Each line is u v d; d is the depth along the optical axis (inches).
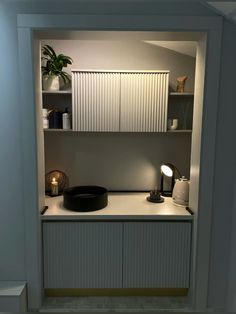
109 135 99.6
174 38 75.1
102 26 68.8
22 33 68.9
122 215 78.9
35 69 72.1
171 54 96.4
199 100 75.0
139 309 80.6
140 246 80.7
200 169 74.9
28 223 75.9
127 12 69.0
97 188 93.4
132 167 101.6
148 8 69.0
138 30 69.4
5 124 73.0
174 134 100.5
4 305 72.9
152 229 80.1
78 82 86.7
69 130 89.3
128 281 82.0
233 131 74.4
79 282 81.4
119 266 81.2
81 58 95.4
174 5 68.9
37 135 74.0
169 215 79.4
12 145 73.9
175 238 80.7
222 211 77.6
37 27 68.7
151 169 101.9
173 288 85.7
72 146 99.5
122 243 80.4
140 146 100.7
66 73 93.8
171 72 97.2
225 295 81.0
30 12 69.0
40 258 78.6
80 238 79.7
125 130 90.2
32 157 73.5
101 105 88.4
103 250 80.4
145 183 102.7
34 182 74.5
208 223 77.0
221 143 74.8
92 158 100.5
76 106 87.9
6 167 74.7
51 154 99.4
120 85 87.8
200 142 74.2
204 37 71.1
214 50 70.2
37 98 74.1
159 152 101.2
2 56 70.7
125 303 83.0
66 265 80.6
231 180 76.4
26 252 77.2
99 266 81.0
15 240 77.4
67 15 68.4
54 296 85.3
